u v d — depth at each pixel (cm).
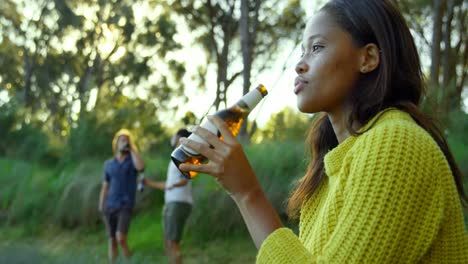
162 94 3231
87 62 3259
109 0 3203
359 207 112
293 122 1076
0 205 905
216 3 2794
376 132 117
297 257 114
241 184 121
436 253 116
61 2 3147
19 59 3412
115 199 668
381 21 129
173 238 619
